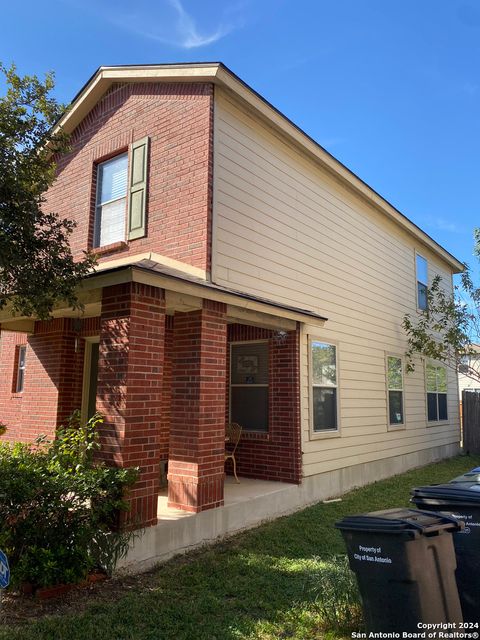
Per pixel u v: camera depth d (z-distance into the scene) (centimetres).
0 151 498
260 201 834
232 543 613
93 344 893
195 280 618
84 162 943
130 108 875
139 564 507
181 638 372
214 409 639
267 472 848
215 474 628
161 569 515
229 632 384
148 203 806
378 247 1249
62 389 845
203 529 597
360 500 873
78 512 439
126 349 531
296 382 843
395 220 1316
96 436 520
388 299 1277
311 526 691
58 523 432
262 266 820
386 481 1089
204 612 419
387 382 1219
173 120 796
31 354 916
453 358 1440
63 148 569
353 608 396
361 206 1180
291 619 407
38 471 442
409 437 1307
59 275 526
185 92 788
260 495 713
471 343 1364
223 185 754
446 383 1638
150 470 534
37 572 408
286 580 492
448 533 318
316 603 412
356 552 317
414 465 1316
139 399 533
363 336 1127
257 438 866
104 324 560
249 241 797
